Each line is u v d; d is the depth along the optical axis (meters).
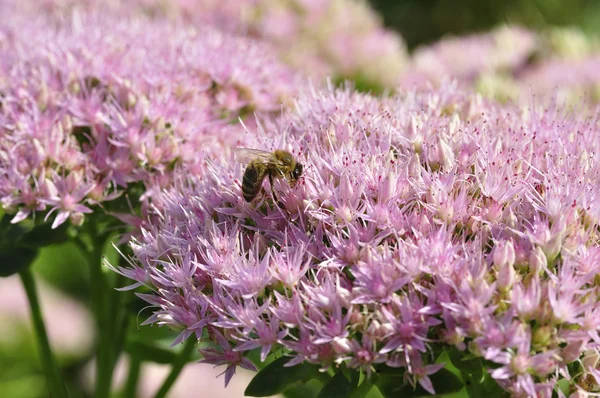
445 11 0.99
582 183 0.38
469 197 0.38
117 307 0.45
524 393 0.35
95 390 0.45
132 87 0.43
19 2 0.52
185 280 0.38
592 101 0.55
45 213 0.42
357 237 0.37
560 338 0.36
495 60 0.58
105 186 0.41
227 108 0.44
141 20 0.49
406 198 0.38
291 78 0.48
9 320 0.60
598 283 0.37
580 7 0.93
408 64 0.60
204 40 0.47
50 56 0.44
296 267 0.37
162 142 0.42
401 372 0.36
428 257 0.36
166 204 0.40
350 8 0.60
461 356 0.36
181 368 0.44
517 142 0.40
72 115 0.42
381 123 0.41
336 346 0.36
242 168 0.40
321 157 0.39
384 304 0.36
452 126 0.40
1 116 0.42
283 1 0.57
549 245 0.37
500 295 0.36
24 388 0.58
